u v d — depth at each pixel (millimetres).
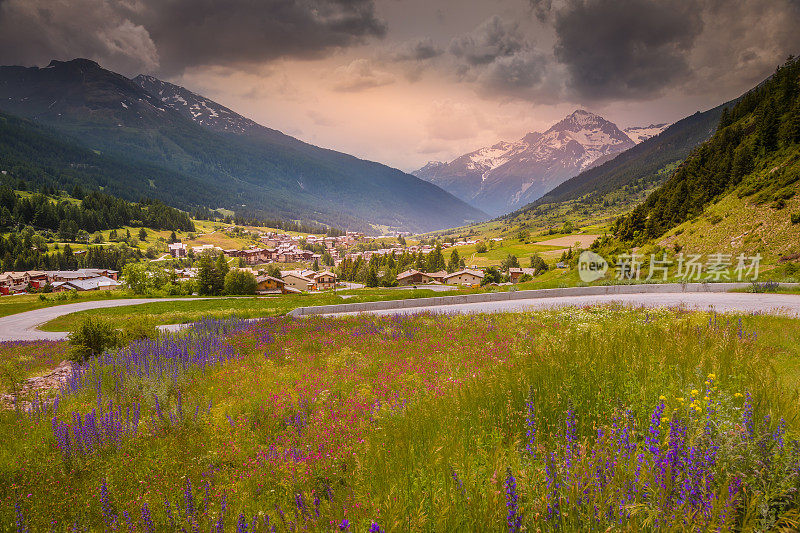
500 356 12945
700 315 18375
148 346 17906
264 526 4980
